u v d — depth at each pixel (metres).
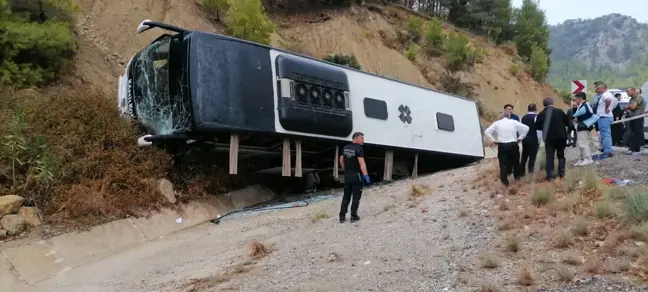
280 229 11.23
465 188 12.16
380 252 8.15
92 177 12.55
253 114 13.51
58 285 9.12
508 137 11.10
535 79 46.44
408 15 43.81
